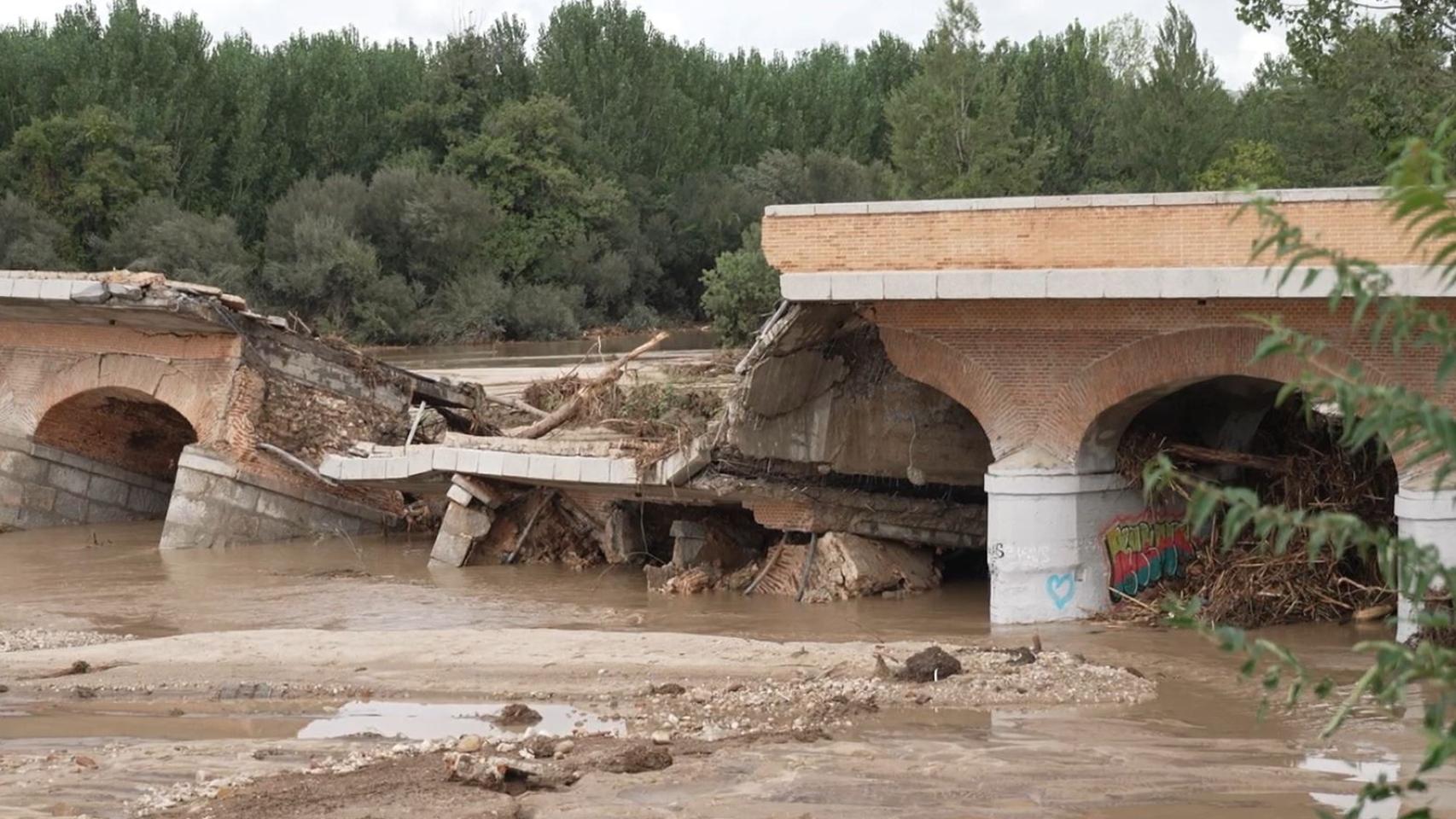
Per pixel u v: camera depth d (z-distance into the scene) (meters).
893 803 12.83
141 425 34.19
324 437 31.69
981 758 14.13
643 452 25.59
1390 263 18.02
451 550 28.14
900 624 21.88
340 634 20.09
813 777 13.55
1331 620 21.12
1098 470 21.86
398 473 28.70
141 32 87.62
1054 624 21.31
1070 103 97.81
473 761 13.62
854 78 112.25
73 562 28.53
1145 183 80.94
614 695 17.00
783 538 25.27
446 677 17.81
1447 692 5.61
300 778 13.69
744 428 23.55
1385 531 5.72
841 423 24.39
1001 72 96.75
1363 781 13.22
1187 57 80.62
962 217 20.41
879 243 20.84
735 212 97.00
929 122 76.75
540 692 17.20
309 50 98.25
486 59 97.06
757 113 104.62
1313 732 14.91
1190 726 15.30
